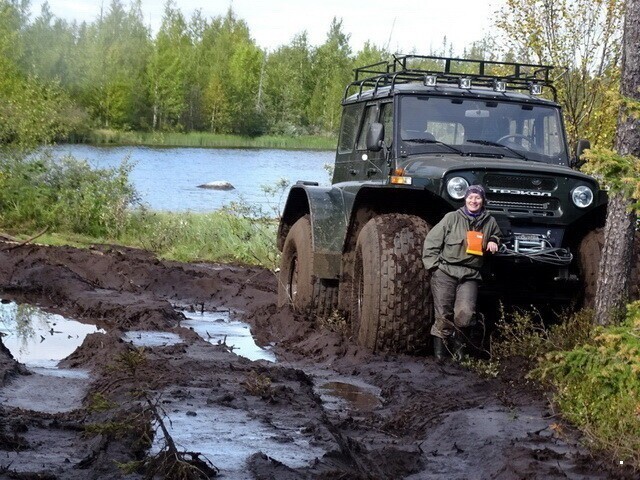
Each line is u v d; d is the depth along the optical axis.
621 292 7.86
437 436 6.22
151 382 7.04
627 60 7.73
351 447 5.74
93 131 80.44
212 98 99.75
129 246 18.06
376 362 8.39
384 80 10.85
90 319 10.83
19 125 20.47
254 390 6.94
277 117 106.44
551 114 9.72
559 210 8.59
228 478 5.02
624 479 5.24
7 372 7.41
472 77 9.89
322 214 9.84
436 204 8.85
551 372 7.12
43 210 19.33
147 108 95.31
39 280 12.55
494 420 6.42
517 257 8.38
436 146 9.38
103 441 5.31
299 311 10.37
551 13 14.79
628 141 7.71
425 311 8.43
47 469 4.95
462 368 8.18
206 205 28.05
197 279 13.33
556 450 5.79
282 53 120.81
